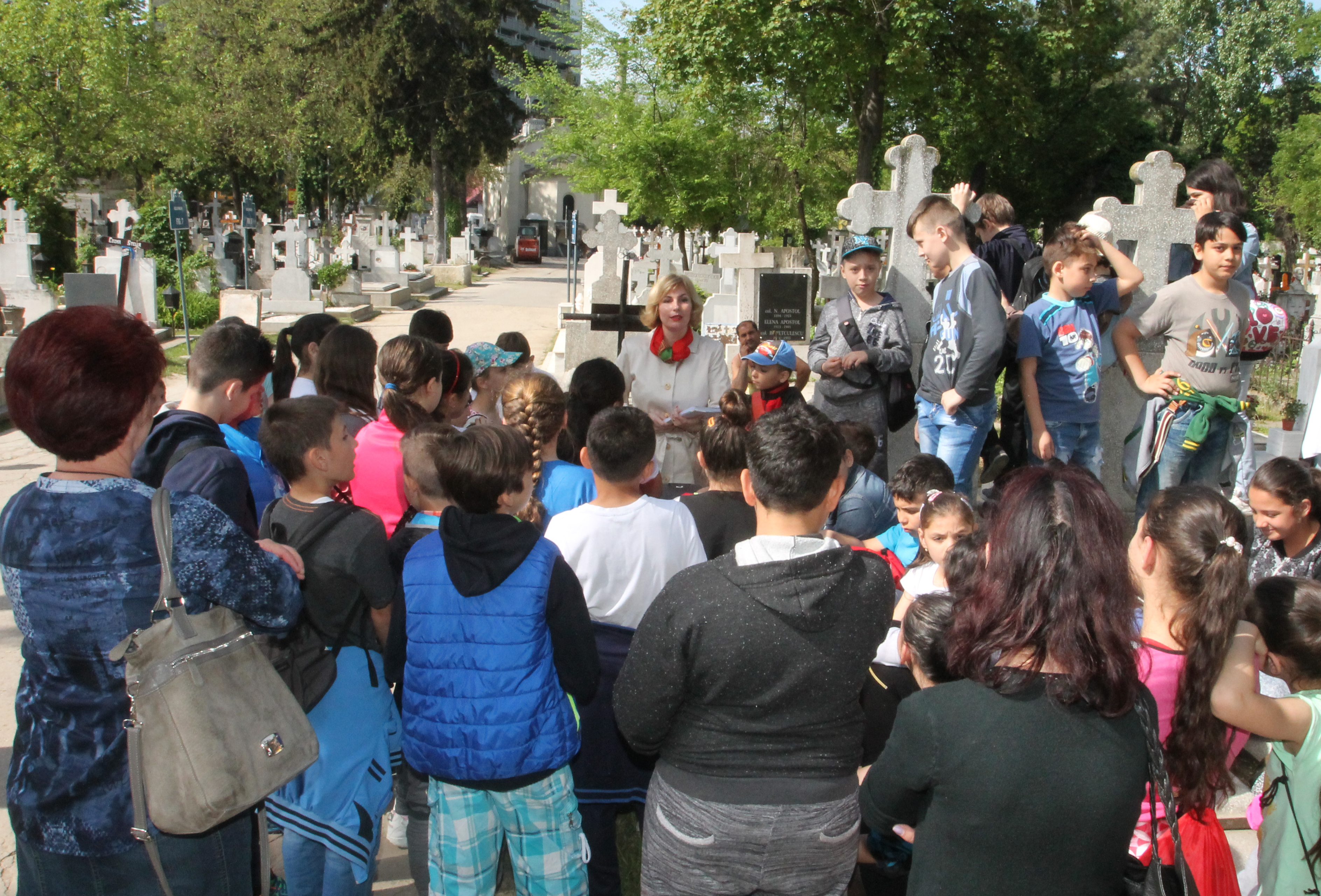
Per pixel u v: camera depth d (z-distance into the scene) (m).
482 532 2.56
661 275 20.19
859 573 2.22
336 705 2.85
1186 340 4.90
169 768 2.08
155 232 21.98
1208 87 40.53
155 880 2.18
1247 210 6.02
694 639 2.16
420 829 3.04
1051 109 25.23
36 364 2.08
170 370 14.00
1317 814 2.40
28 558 2.08
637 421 3.02
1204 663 2.26
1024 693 1.86
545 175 40.78
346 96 37.72
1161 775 1.91
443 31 37.44
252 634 2.30
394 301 25.61
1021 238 5.88
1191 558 2.27
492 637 2.54
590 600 3.03
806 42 19.45
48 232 25.98
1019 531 1.93
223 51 41.84
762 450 2.25
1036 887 1.84
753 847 2.19
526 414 3.71
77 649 2.08
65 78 30.19
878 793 2.03
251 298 18.77
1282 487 3.65
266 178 46.47
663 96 30.00
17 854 2.24
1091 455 5.28
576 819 2.74
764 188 29.72
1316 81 40.75
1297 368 13.34
